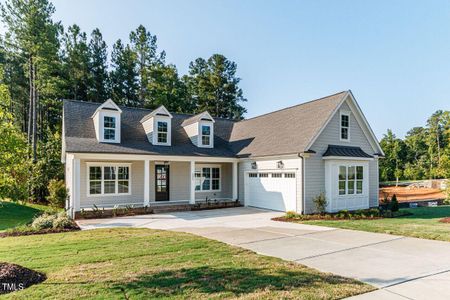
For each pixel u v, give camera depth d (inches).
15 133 235.9
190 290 189.6
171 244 324.8
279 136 702.5
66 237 368.5
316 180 612.4
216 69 1754.4
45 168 865.5
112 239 352.8
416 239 357.4
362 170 673.0
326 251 302.0
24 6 953.5
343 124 674.2
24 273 213.0
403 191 1109.1
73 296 179.2
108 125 652.7
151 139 711.7
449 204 842.8
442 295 187.9
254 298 177.8
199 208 682.2
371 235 384.8
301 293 185.5
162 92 1448.1
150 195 718.5
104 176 664.4
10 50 983.6
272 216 577.3
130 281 205.6
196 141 773.3
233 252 290.5
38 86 999.0
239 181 772.6
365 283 206.7
